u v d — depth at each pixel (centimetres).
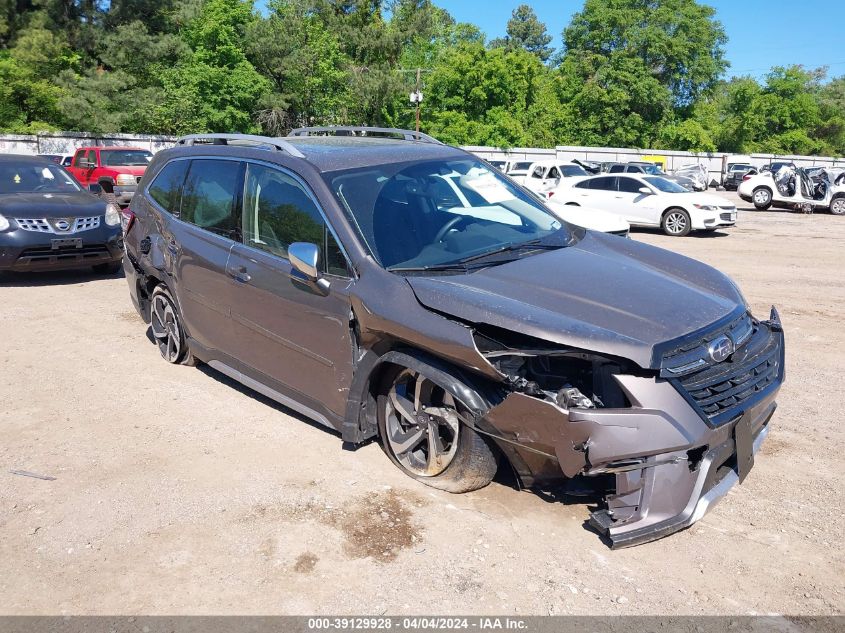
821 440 439
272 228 433
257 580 302
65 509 361
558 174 2245
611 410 295
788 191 2378
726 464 332
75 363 591
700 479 307
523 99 5619
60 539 335
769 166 4044
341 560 315
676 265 402
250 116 4594
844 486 380
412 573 305
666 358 302
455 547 323
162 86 4250
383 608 284
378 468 398
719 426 307
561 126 5997
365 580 301
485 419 323
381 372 380
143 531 339
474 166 474
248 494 372
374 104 5241
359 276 374
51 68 3822
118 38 3784
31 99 3806
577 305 330
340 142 485
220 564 313
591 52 6269
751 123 6222
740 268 1135
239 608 285
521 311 322
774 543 327
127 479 391
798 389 532
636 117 5822
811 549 322
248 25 4478
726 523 344
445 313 336
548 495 364
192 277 502
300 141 484
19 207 869
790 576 302
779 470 399
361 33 5328
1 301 811
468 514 350
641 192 1778
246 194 459
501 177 482
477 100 5534
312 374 411
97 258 920
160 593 295
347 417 384
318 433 447
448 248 391
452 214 418
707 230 1786
